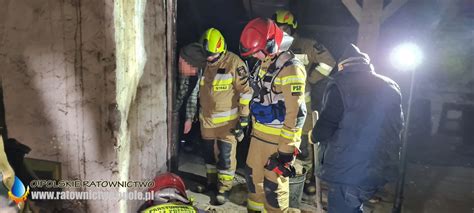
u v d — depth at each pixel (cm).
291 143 258
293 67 254
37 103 218
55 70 212
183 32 539
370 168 240
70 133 219
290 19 392
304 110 258
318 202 309
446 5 536
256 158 286
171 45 277
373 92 239
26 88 217
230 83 338
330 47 586
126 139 228
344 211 257
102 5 198
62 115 217
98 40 202
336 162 247
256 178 291
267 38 258
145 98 251
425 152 517
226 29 579
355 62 247
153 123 266
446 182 426
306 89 382
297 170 343
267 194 282
